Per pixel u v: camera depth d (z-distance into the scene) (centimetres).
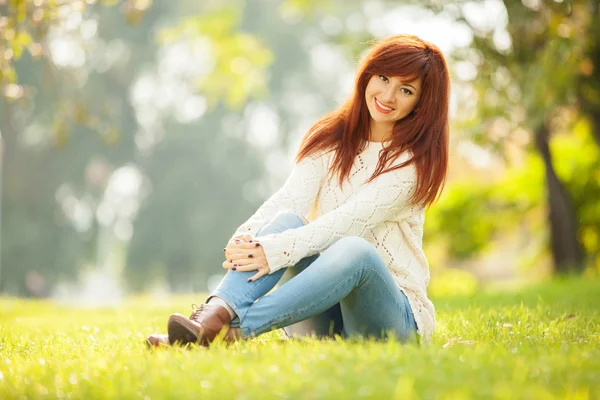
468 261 2203
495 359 333
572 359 331
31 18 729
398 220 434
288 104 4412
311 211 464
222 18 2000
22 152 3625
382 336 405
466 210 2022
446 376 295
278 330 473
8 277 3597
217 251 4012
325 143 457
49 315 867
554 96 1234
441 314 630
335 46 1725
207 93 2141
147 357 350
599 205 1917
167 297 1453
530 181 1973
